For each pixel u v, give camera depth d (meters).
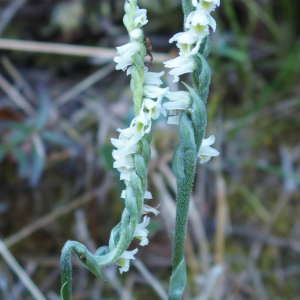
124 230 0.12
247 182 0.31
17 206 0.28
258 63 0.35
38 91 0.33
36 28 0.34
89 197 0.28
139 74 0.11
